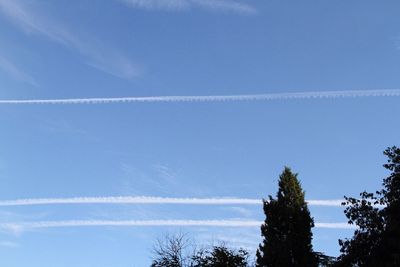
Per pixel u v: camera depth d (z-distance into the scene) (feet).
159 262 155.12
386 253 99.96
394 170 105.81
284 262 141.49
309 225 149.59
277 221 150.82
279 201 153.69
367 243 103.40
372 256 101.19
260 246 149.59
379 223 102.89
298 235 145.69
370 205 105.81
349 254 104.73
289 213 150.00
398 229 99.14
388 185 105.09
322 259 146.61
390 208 102.63
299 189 155.74
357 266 110.01
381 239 101.45
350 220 106.01
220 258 153.17
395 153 105.91
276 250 142.20
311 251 145.89
